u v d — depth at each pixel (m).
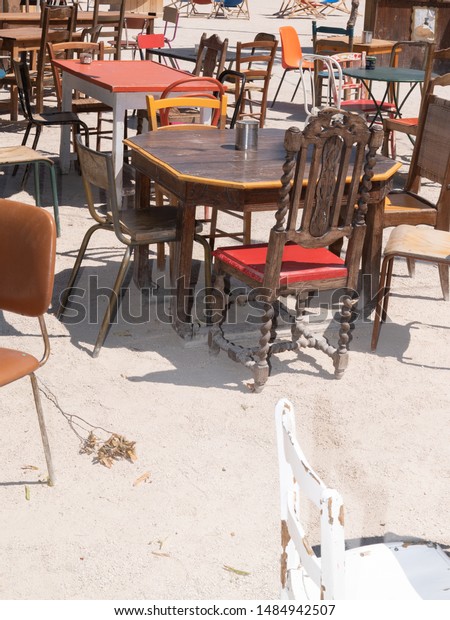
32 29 9.22
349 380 3.90
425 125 5.00
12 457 3.19
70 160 7.44
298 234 3.58
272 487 3.07
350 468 3.14
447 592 1.87
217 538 2.78
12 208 2.97
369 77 7.27
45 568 2.61
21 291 2.96
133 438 3.35
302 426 3.46
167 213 4.42
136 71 6.57
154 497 2.99
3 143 7.89
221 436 3.40
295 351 4.17
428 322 4.55
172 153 4.24
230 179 3.77
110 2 10.03
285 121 9.27
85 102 7.16
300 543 1.59
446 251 4.12
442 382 3.92
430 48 6.04
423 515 2.85
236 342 4.15
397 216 4.64
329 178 3.54
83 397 3.65
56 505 2.92
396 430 3.47
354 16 9.88
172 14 10.80
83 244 4.41
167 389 3.75
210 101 5.25
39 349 4.06
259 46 8.22
